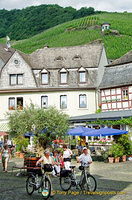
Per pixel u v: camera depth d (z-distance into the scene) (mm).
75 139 29000
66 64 37906
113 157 21375
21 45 114500
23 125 19578
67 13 164250
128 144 22609
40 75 36875
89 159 11398
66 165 13266
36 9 164375
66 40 105000
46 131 19047
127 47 82062
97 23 124438
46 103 36094
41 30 149750
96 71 36594
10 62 37719
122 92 32375
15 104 36625
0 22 162875
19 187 11992
